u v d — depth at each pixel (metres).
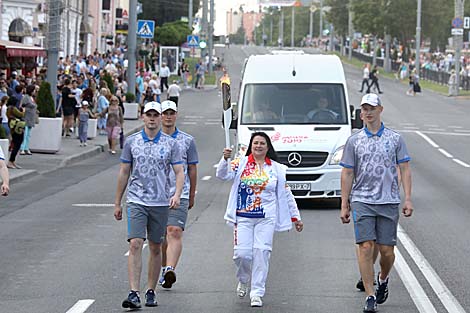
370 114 10.62
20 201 21.28
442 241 15.84
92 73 50.97
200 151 34.91
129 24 47.62
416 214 19.47
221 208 20.17
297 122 21.00
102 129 40.00
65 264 13.47
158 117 10.75
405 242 15.63
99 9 89.31
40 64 52.25
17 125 26.97
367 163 10.57
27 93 30.78
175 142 10.84
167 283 11.63
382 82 87.38
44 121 31.64
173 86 51.22
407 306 10.85
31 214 19.09
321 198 21.95
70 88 37.31
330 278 12.55
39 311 10.45
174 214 11.62
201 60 82.50
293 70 21.72
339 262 13.77
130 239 10.60
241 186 10.94
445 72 82.00
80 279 12.36
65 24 66.06
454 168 30.31
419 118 51.94
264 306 10.80
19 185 24.42
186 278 12.48
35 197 22.03
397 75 91.88
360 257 10.53
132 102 47.72
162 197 10.70
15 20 57.50
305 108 21.23
